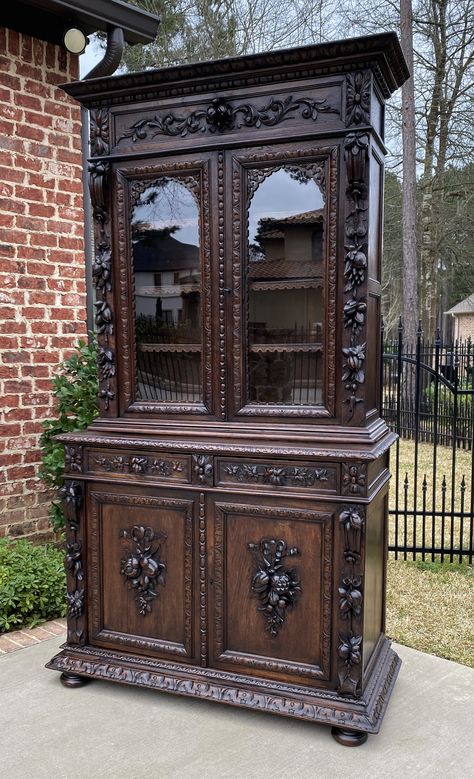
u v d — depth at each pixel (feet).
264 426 7.24
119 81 7.31
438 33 39.70
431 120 41.37
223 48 32.99
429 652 9.16
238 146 7.04
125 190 7.72
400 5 35.73
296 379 7.17
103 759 6.54
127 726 7.14
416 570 12.82
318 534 6.93
